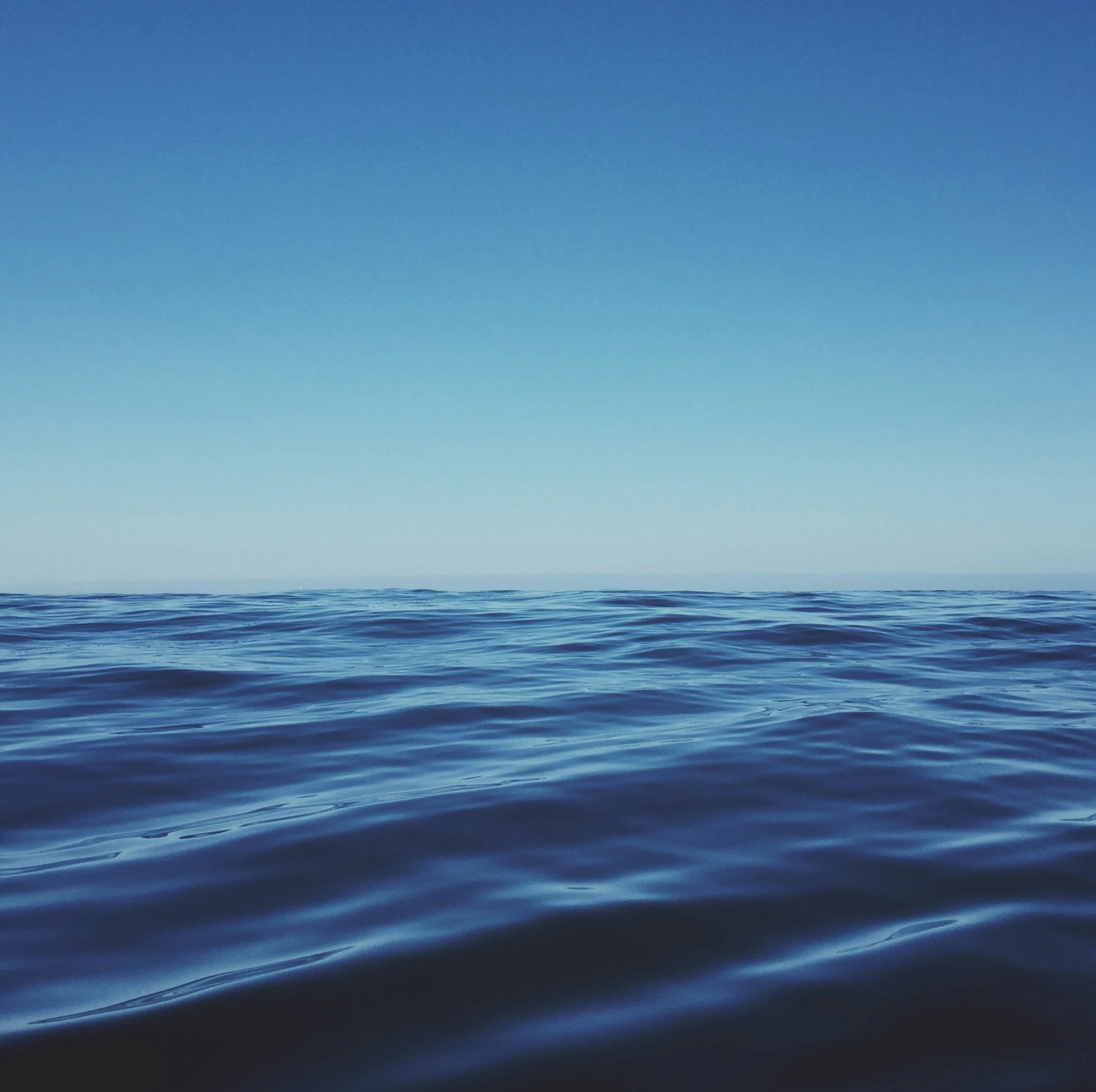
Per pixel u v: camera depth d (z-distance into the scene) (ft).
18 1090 5.55
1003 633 33.94
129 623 38.65
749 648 29.25
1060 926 8.22
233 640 32.32
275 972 7.14
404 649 29.53
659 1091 5.70
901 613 42.24
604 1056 6.05
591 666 25.38
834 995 6.90
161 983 6.96
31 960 7.37
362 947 7.63
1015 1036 6.36
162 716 18.04
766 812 11.71
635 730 16.70
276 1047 6.08
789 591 65.98
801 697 20.30
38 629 36.37
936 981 7.12
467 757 14.62
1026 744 15.75
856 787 13.00
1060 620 38.37
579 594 61.21
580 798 12.21
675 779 13.21
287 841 10.43
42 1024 6.28
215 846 10.26
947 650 29.04
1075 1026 6.50
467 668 24.75
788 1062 6.03
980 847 10.44
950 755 14.89
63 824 11.25
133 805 12.07
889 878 9.45
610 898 8.77
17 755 14.70
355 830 10.82
